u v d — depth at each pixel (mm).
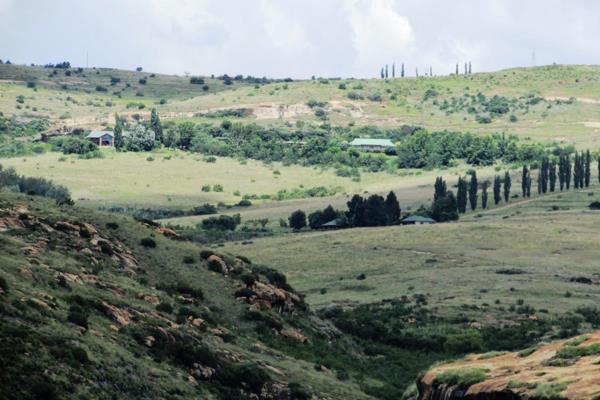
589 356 91625
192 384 121125
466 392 89438
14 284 124375
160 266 172750
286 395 131625
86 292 138375
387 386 152625
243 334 159750
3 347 102125
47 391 98562
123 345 122250
